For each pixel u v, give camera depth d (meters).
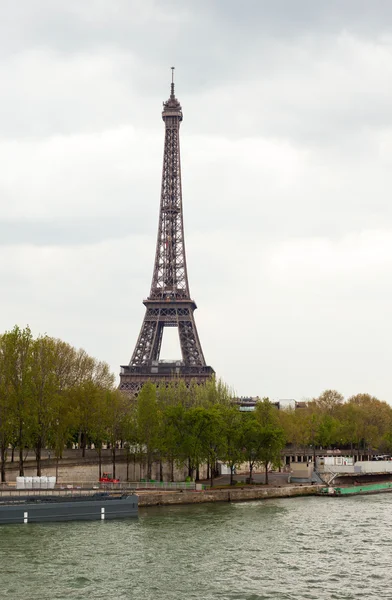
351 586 82.81
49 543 102.31
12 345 153.75
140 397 180.50
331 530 121.38
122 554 96.38
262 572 88.62
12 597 76.00
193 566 90.75
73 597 76.44
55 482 145.12
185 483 163.50
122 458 187.75
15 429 155.25
